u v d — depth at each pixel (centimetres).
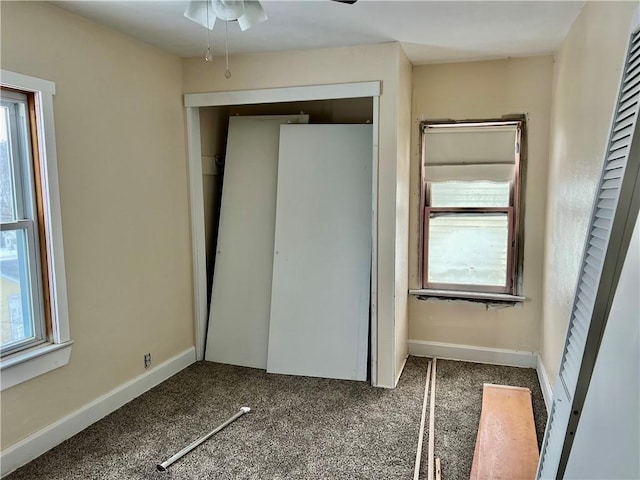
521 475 216
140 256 309
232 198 382
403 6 240
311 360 347
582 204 230
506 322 369
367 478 223
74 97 252
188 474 227
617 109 155
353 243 347
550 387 294
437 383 333
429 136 373
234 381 336
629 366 108
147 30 279
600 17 206
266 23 265
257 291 369
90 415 271
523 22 265
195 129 356
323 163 356
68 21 247
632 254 117
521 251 361
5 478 221
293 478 223
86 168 262
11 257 230
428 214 380
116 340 290
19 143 233
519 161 355
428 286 387
